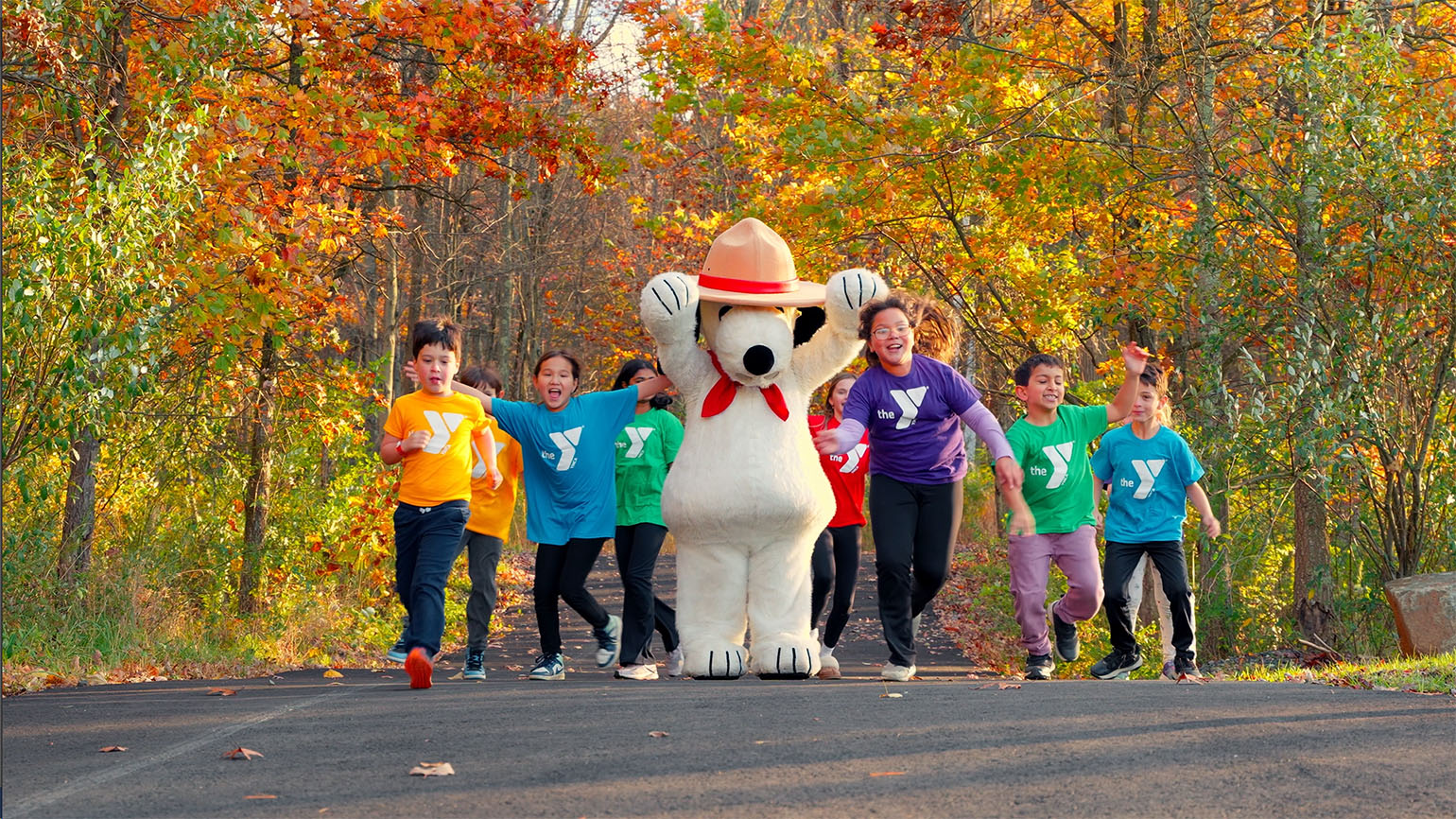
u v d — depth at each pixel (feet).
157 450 41.93
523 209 90.84
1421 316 32.53
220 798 12.04
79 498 35.35
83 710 19.94
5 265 27.09
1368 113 33.47
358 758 14.14
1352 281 33.50
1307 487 36.50
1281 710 16.22
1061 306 46.24
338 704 20.08
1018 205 43.86
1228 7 45.91
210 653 33.99
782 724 15.69
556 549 26.81
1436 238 31.89
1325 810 10.76
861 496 28.50
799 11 86.99
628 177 95.61
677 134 52.31
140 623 33.88
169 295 31.60
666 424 28.48
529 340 103.96
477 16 41.83
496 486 24.88
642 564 27.32
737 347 22.66
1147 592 45.01
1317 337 33.37
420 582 23.11
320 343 46.29
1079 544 26.30
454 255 76.74
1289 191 35.09
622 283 92.32
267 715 18.63
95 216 29.19
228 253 33.14
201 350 39.45
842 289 22.61
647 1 43.50
